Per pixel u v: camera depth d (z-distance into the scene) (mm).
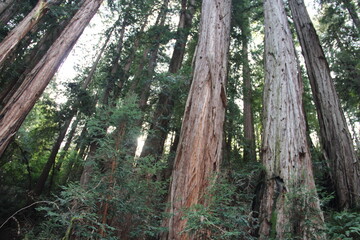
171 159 7469
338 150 5699
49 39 8891
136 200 3438
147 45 11258
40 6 5520
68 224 2650
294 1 8609
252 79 12844
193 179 3803
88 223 2947
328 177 5672
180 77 7691
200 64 5328
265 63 6434
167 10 11906
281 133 4688
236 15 10508
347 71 9344
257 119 15070
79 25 6148
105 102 8656
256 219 3678
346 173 5324
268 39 6723
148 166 3828
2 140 4316
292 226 3158
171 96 8625
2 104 6871
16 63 7781
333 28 11414
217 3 6684
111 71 9625
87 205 2852
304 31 7812
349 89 9516
